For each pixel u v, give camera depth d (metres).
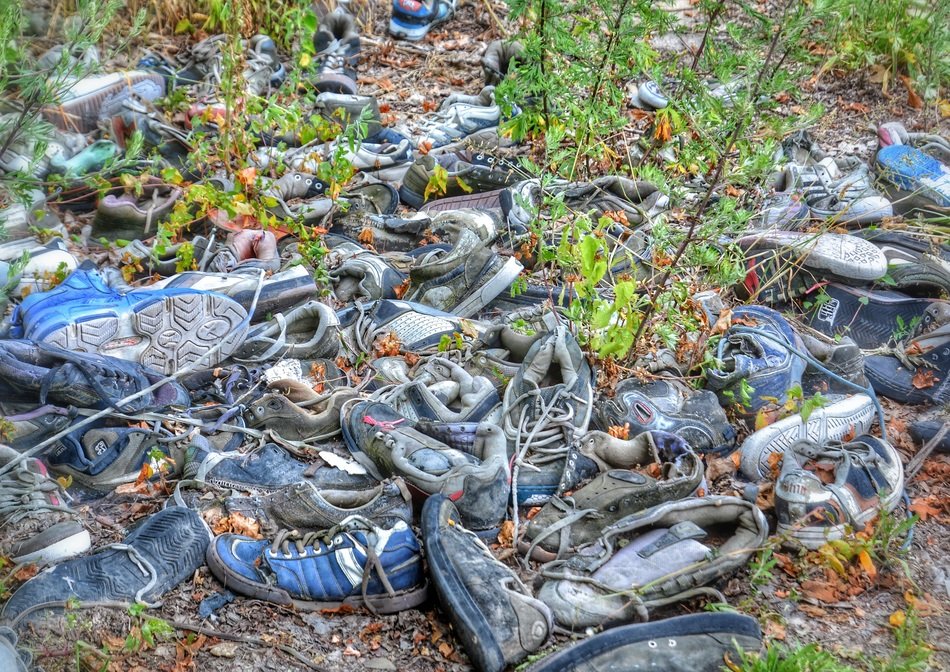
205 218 4.34
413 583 2.79
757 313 3.93
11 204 3.91
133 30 3.98
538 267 4.36
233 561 2.78
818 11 3.44
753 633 2.61
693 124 4.21
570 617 2.71
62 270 3.73
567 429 3.29
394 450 3.07
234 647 2.64
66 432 3.05
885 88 6.11
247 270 4.00
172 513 2.91
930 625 2.83
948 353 3.76
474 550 2.75
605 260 3.74
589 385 3.49
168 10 6.06
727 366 3.65
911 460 3.49
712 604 2.80
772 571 3.00
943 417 3.67
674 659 2.54
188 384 3.55
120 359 3.36
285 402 3.36
